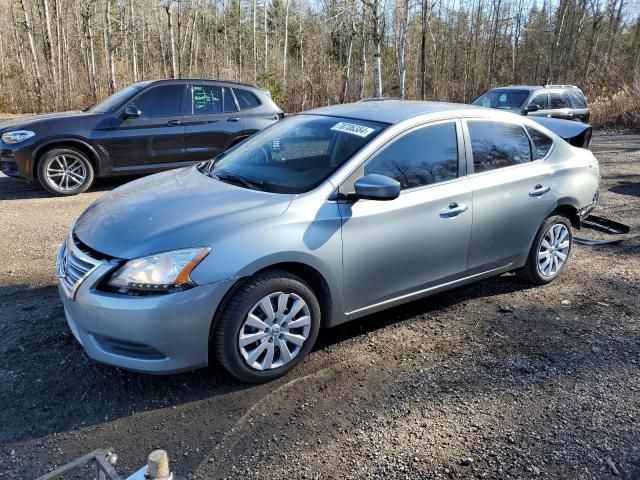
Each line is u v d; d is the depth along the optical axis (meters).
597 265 5.56
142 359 3.05
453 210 4.01
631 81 22.25
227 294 3.12
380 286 3.77
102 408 3.09
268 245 3.19
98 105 8.93
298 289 3.35
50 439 2.83
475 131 4.30
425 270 3.98
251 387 3.32
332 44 33.72
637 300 4.70
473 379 3.44
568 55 33.38
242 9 38.12
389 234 3.70
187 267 3.00
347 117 4.16
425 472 2.63
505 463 2.70
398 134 3.85
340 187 3.56
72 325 3.28
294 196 3.46
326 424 2.98
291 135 4.23
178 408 3.11
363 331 4.06
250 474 2.60
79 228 3.48
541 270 4.89
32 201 7.80
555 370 3.56
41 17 29.11
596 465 2.70
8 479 2.54
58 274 3.40
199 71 33.16
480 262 4.35
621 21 40.22
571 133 8.07
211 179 3.96
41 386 3.26
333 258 3.46
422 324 4.20
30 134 7.82
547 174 4.71
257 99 9.48
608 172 10.50
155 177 4.26
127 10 30.30
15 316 4.10
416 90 29.73
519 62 39.84
